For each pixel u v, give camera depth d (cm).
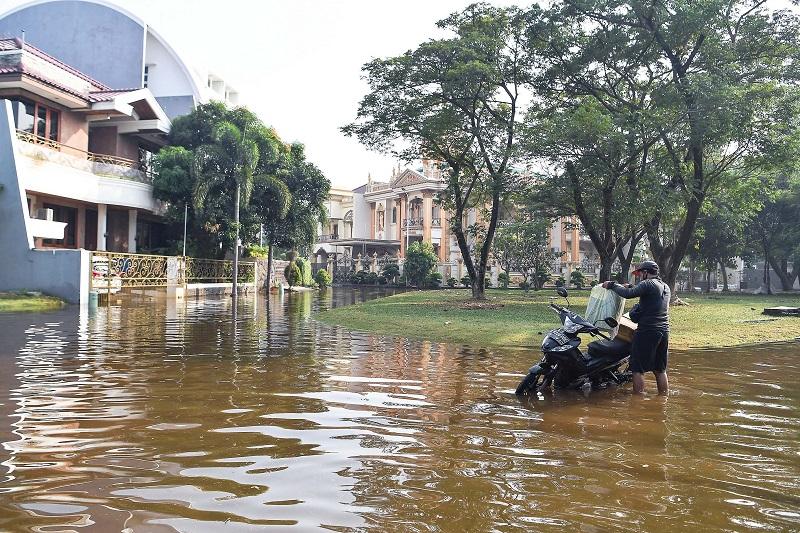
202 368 741
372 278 5488
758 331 1274
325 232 7262
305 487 329
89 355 838
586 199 2022
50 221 2055
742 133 1808
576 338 662
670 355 950
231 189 2873
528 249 4091
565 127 1772
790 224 3897
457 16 2272
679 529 281
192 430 449
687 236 2167
